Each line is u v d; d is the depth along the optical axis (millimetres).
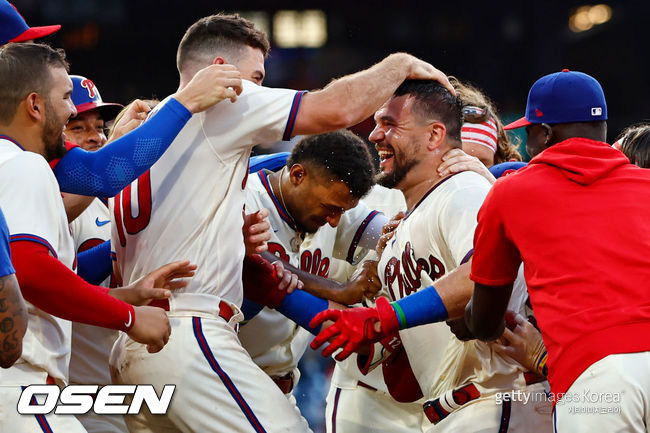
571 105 9586
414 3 59812
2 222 7730
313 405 21953
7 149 8906
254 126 9648
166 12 58062
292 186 12055
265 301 11078
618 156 9289
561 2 58812
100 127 13906
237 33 10461
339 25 59938
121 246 10180
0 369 8672
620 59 61219
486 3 59406
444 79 11039
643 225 8773
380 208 14812
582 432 8328
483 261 9320
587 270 8609
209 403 9422
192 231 9680
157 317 9195
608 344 8336
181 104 9266
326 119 9695
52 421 8766
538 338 10148
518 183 9117
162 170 9672
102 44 58062
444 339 10844
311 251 12938
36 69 9156
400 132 11000
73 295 8570
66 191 9359
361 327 9727
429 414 10898
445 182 10789
